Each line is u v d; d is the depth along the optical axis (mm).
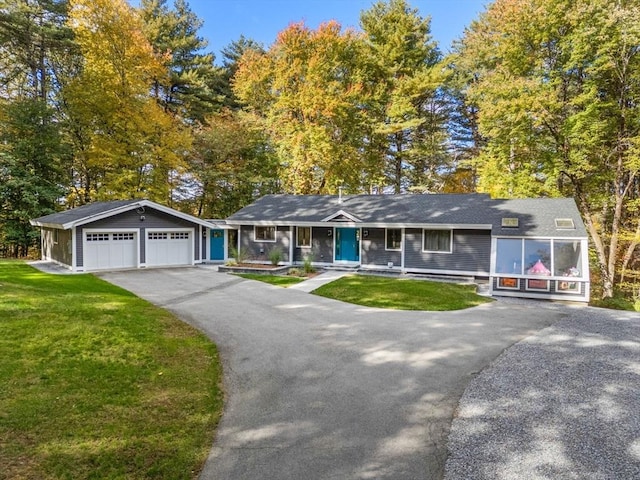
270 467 3973
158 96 30516
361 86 26781
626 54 17672
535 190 21266
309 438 4539
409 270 18750
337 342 8102
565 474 3904
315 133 25922
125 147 23562
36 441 4199
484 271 17500
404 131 30500
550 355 7453
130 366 6285
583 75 19625
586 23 17578
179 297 12344
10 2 22297
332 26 26281
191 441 4422
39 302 9266
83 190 25859
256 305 11375
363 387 5965
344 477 3816
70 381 5605
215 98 32312
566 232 13984
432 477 3834
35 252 24984
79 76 23219
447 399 5594
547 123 19516
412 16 27969
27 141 21734
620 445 4438
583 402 5520
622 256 21438
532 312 11250
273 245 21219
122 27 22297
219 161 28516
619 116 18703
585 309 11883
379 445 4406
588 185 20812
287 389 5867
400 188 31219
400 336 8578
